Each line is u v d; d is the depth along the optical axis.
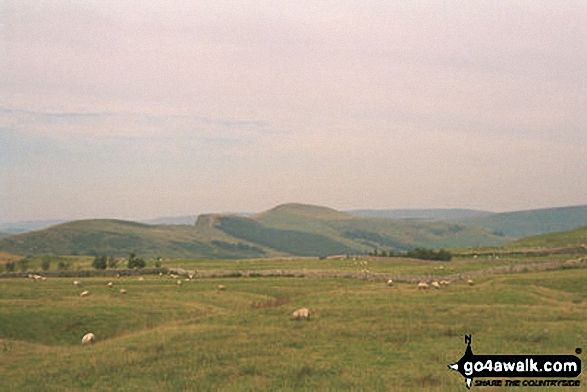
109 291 72.69
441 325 39.38
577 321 39.88
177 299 64.75
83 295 67.25
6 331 46.59
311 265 115.88
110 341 40.53
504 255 121.62
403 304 49.72
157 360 32.69
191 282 85.12
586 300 54.19
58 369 32.06
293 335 37.81
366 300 53.72
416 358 31.39
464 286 64.69
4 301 58.69
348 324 40.84
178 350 34.59
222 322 44.56
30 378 30.53
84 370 31.30
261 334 38.34
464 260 113.88
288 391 25.72
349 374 28.30
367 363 30.52
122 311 53.56
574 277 65.38
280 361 31.17
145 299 63.50
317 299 56.38
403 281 82.19
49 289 74.06
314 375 28.50
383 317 43.16
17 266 126.50
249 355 32.91
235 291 73.56
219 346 35.00
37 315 50.75
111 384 28.36
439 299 52.91
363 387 26.02
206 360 32.00
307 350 33.72
